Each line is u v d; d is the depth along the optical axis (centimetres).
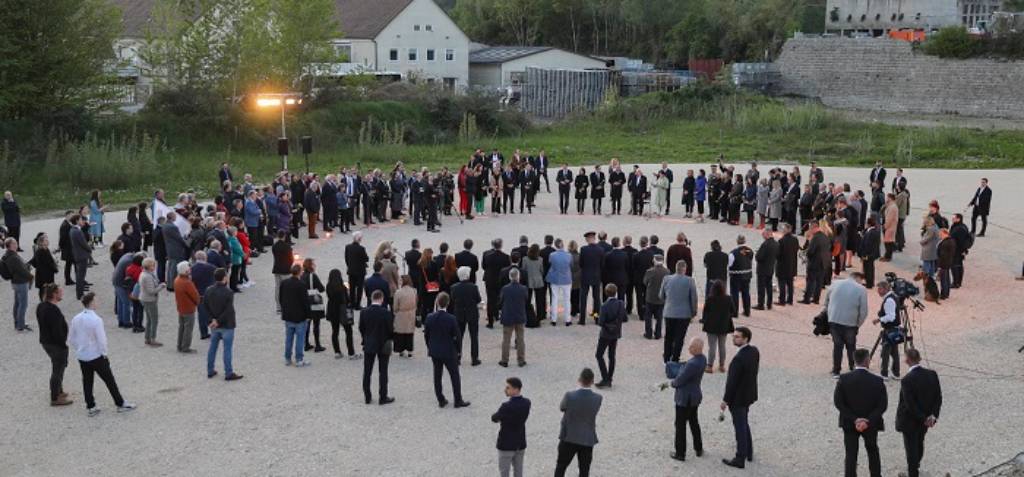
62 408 1455
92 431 1366
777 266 2059
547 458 1270
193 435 1350
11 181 3684
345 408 1453
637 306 1981
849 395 1177
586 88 7144
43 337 1459
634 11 10181
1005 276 2358
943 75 6688
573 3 10600
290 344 1650
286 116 5191
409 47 7519
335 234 2858
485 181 3192
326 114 5438
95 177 3838
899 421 1194
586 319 1973
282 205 2662
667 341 1627
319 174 4216
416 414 1428
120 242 1986
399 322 1658
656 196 3212
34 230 2947
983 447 1315
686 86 6762
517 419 1119
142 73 5297
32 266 2125
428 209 2922
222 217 2172
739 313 2017
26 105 4284
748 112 5975
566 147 5212
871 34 7975
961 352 1742
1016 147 4938
